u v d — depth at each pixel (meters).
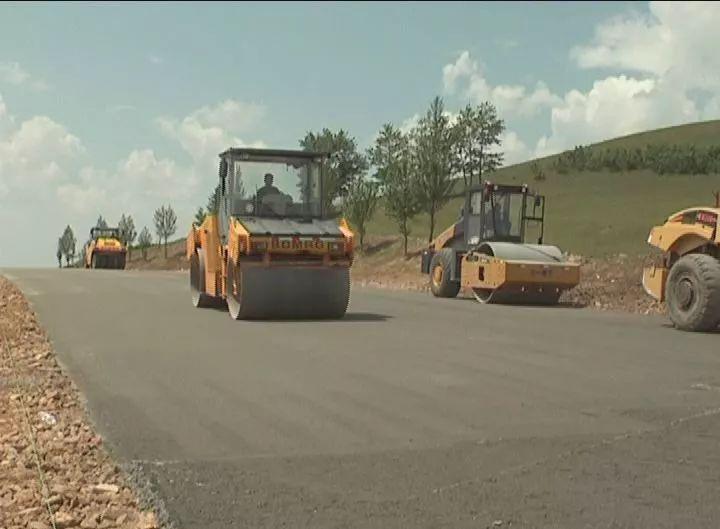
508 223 29.56
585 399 10.55
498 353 14.55
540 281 26.89
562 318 21.45
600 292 29.44
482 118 83.00
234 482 7.24
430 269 32.44
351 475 7.43
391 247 53.44
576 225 52.44
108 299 25.66
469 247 30.11
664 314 24.14
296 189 21.70
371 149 56.28
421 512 6.48
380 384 11.62
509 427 9.10
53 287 30.52
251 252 19.69
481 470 7.54
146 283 33.84
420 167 49.12
